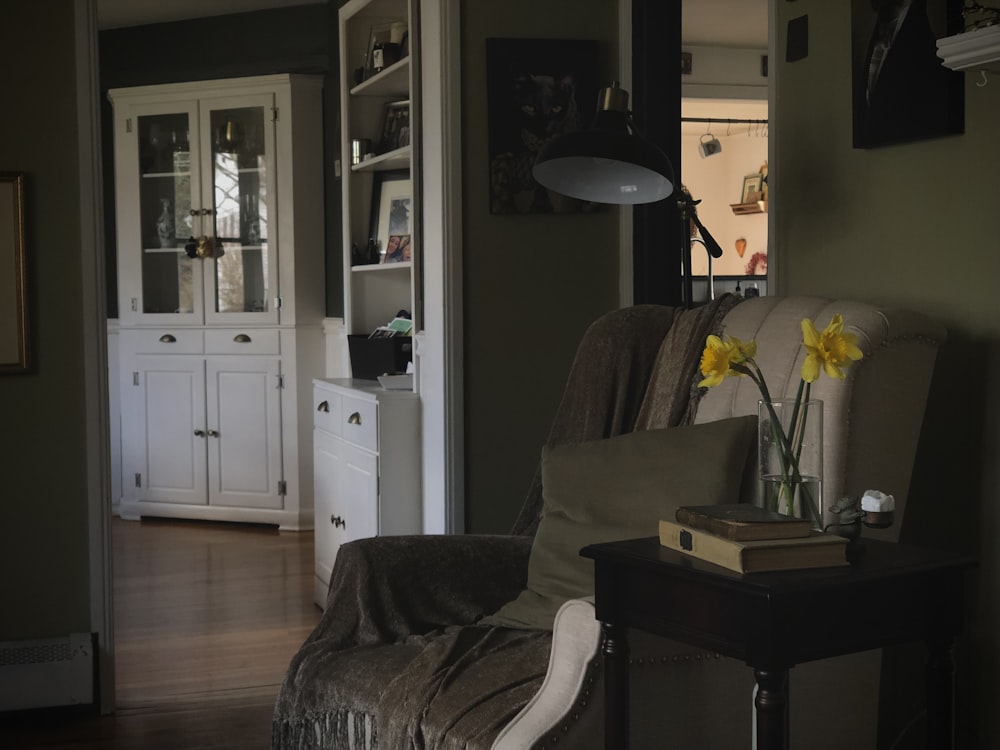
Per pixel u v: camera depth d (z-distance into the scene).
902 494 2.22
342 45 4.79
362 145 4.75
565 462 2.49
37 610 3.30
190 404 6.36
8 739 3.14
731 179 8.34
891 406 2.19
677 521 1.89
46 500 3.30
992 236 2.35
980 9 2.22
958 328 2.44
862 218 2.74
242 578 5.07
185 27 6.42
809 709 2.09
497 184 3.72
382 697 2.16
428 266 3.86
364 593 2.49
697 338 2.59
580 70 3.76
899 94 2.54
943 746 1.83
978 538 2.40
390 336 4.55
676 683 1.99
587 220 3.83
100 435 3.33
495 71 3.70
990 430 2.36
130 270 6.45
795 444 1.90
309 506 6.21
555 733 1.88
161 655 3.92
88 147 3.30
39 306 3.28
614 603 1.88
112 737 3.16
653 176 2.73
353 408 4.18
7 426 3.27
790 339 2.33
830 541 1.75
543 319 3.81
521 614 2.39
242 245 6.25
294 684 2.39
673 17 3.77
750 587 1.63
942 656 1.82
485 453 3.77
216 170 6.27
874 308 2.21
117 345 6.70
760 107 7.70
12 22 3.24
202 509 6.37
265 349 6.20
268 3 6.07
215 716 3.31
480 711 1.99
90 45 3.29
